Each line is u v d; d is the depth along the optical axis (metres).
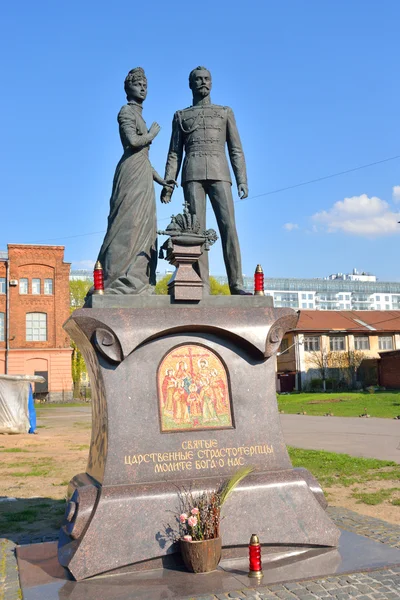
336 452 12.64
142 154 6.22
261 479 5.16
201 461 5.16
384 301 120.00
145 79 6.43
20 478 10.33
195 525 4.58
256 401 5.53
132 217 6.00
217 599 4.08
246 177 6.87
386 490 8.46
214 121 6.81
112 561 4.52
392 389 40.66
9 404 18.70
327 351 43.25
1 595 4.31
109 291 5.82
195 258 5.57
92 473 5.44
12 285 41.22
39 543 5.78
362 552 5.03
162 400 5.25
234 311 5.59
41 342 41.50
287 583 4.36
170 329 5.33
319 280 115.31
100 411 5.38
